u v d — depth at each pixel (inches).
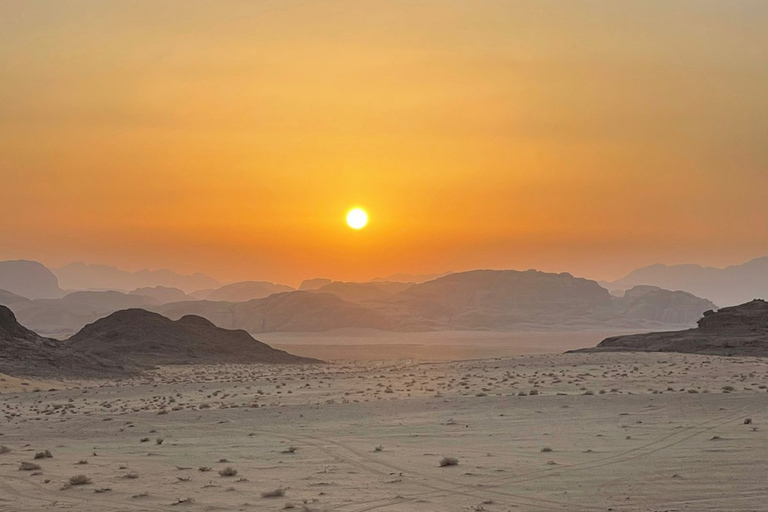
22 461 1322.6
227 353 6373.0
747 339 4291.3
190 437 1628.9
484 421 1688.0
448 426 1635.1
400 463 1222.3
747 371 2783.0
